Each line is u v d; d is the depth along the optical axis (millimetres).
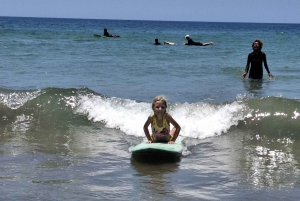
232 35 63344
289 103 9047
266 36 60688
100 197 5246
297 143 7879
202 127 8664
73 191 5445
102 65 18781
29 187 5570
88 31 62688
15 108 9969
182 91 12539
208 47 32344
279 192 5516
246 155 7223
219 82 14227
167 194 5383
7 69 16766
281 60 21844
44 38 39094
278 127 8492
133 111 9492
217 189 5605
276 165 6695
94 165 6637
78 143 7914
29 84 13461
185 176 6141
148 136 7734
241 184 5816
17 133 8547
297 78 15156
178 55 24641
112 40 39406
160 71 17047
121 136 8430
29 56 21922
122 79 14773
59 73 15977
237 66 19078
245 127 8648
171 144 7422
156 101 7590
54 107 9953
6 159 6867
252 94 12039
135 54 24719
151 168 6535
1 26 77062
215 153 7367
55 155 7148
